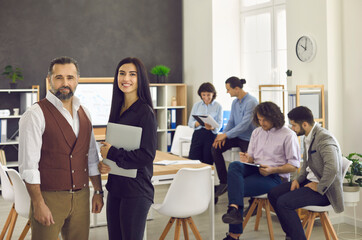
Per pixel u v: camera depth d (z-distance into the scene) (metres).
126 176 2.90
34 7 7.65
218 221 5.54
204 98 6.71
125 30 8.31
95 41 8.10
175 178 3.84
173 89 8.56
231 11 8.02
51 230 2.74
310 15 5.63
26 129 2.64
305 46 5.70
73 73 2.76
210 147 6.57
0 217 5.83
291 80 5.91
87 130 2.87
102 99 7.99
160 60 8.59
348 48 5.41
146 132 2.89
